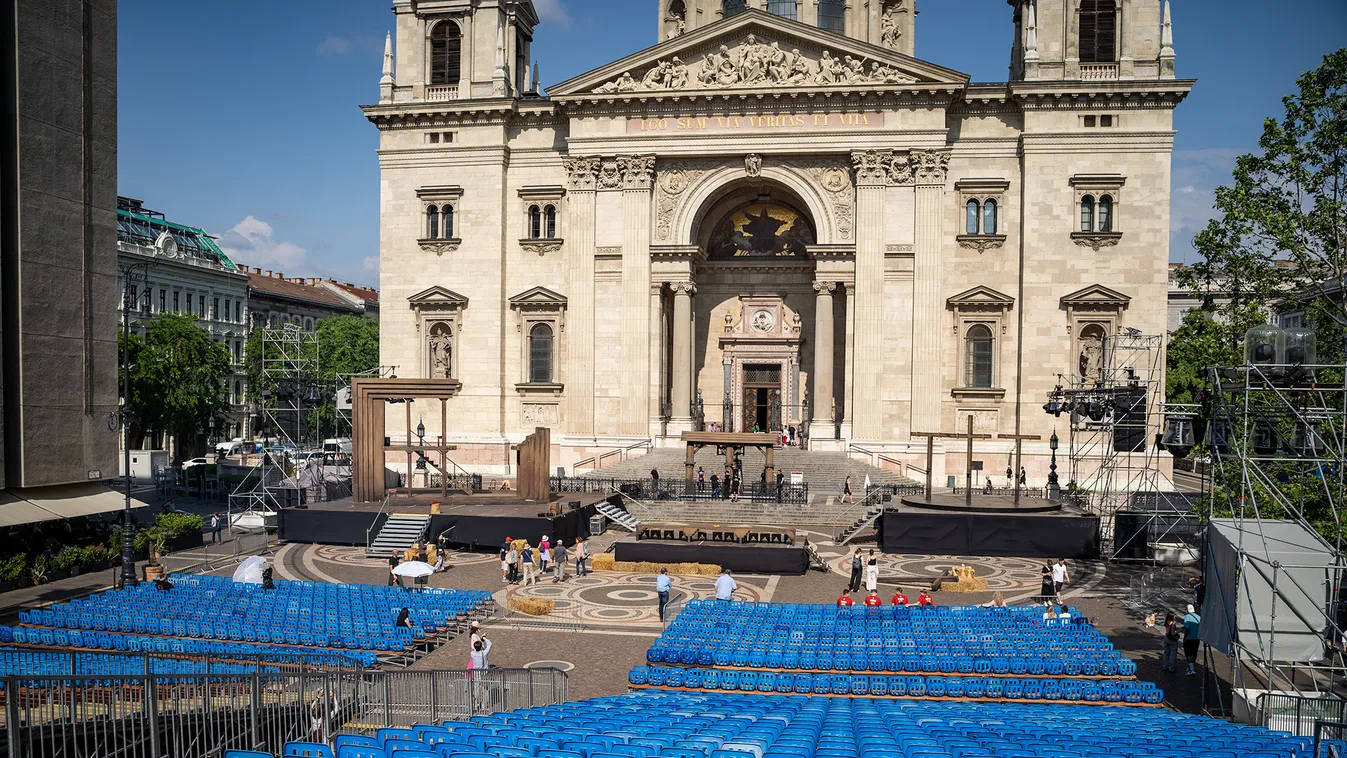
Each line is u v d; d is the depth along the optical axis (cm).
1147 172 6219
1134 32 6306
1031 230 6309
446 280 6988
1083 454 6234
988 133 6444
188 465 7806
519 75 7456
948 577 4169
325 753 1548
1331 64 3931
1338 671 2673
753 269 7256
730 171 6656
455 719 2253
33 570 4069
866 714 2291
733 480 5628
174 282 10131
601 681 2883
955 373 6481
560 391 6944
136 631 3109
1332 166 3966
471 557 4781
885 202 6412
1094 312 6269
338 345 11881
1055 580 3797
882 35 7412
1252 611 2431
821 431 6662
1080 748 1742
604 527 5288
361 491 5438
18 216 4206
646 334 6694
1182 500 4997
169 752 1677
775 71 6456
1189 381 7775
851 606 3506
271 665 2406
